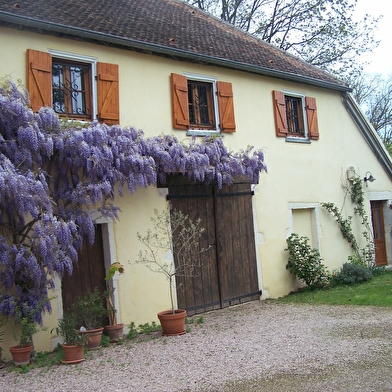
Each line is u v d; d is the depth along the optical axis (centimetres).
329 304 978
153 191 897
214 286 987
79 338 655
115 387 547
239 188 1063
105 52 855
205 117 1021
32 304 681
